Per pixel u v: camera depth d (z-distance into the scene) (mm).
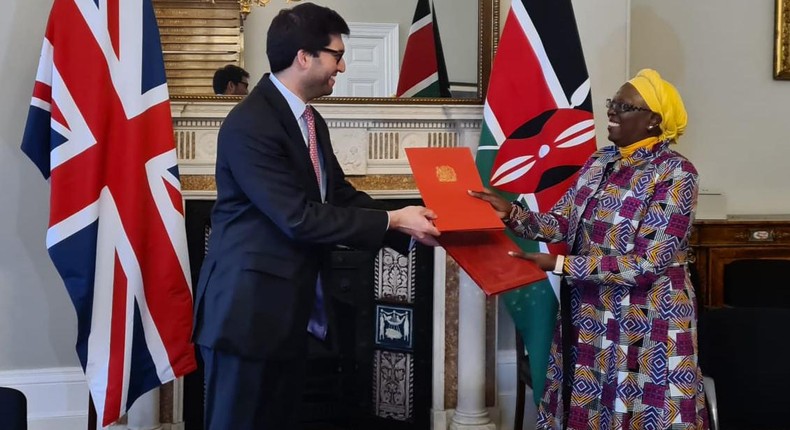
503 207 2408
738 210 4191
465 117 3221
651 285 2248
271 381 2004
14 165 3096
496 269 2203
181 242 2816
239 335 1934
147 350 2807
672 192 2215
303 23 1997
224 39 3109
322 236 1938
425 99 3246
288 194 1928
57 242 2664
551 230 2500
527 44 2988
